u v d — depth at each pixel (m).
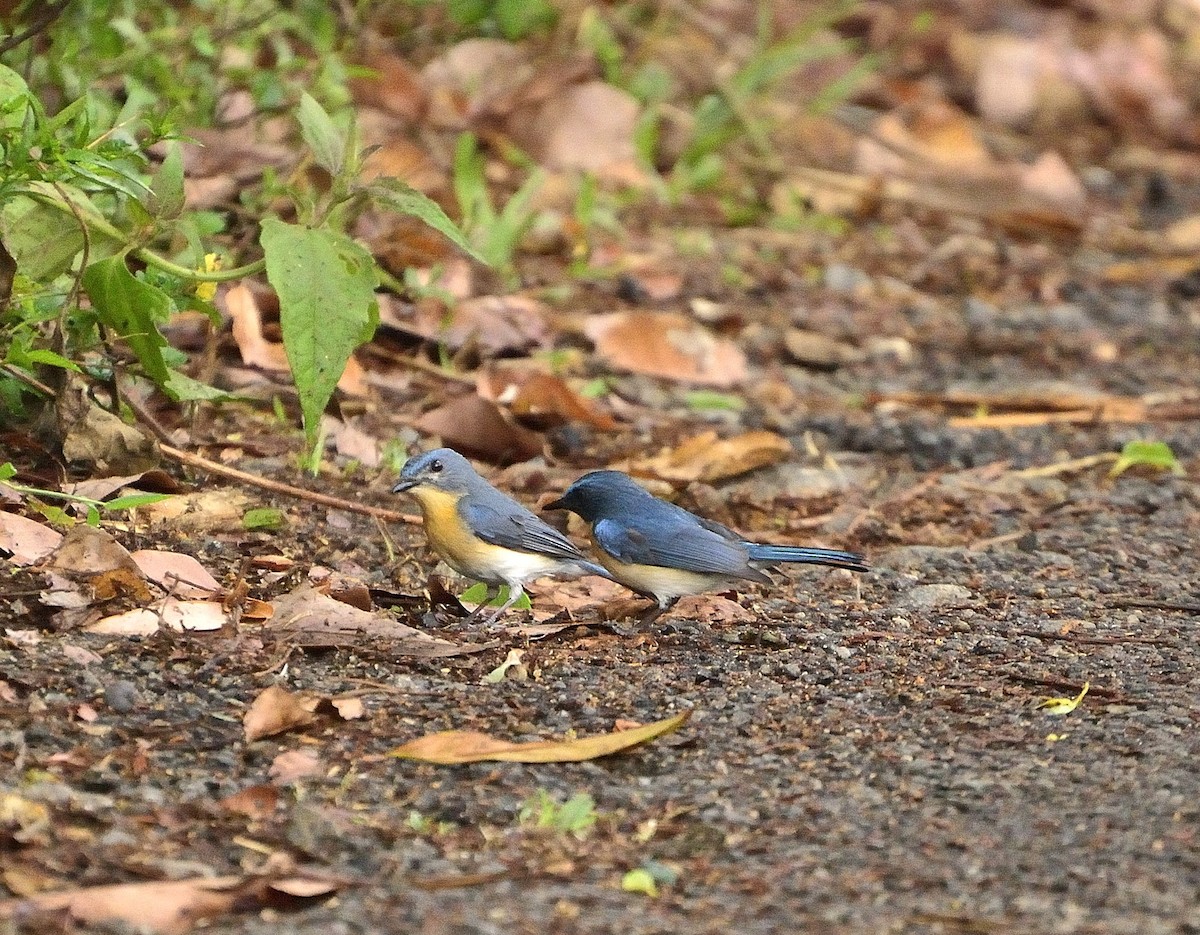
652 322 17.27
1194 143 28.89
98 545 9.74
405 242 17.08
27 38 12.13
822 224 22.81
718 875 7.23
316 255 10.55
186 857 7.09
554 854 7.38
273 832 7.39
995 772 8.45
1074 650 10.64
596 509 11.37
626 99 21.48
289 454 13.06
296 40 18.50
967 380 18.20
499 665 9.67
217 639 9.34
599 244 20.34
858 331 19.41
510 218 18.34
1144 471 15.56
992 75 28.30
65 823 7.25
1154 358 19.50
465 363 15.88
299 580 10.61
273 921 6.66
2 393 11.45
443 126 20.19
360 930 6.57
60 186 10.62
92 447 11.25
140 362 11.55
